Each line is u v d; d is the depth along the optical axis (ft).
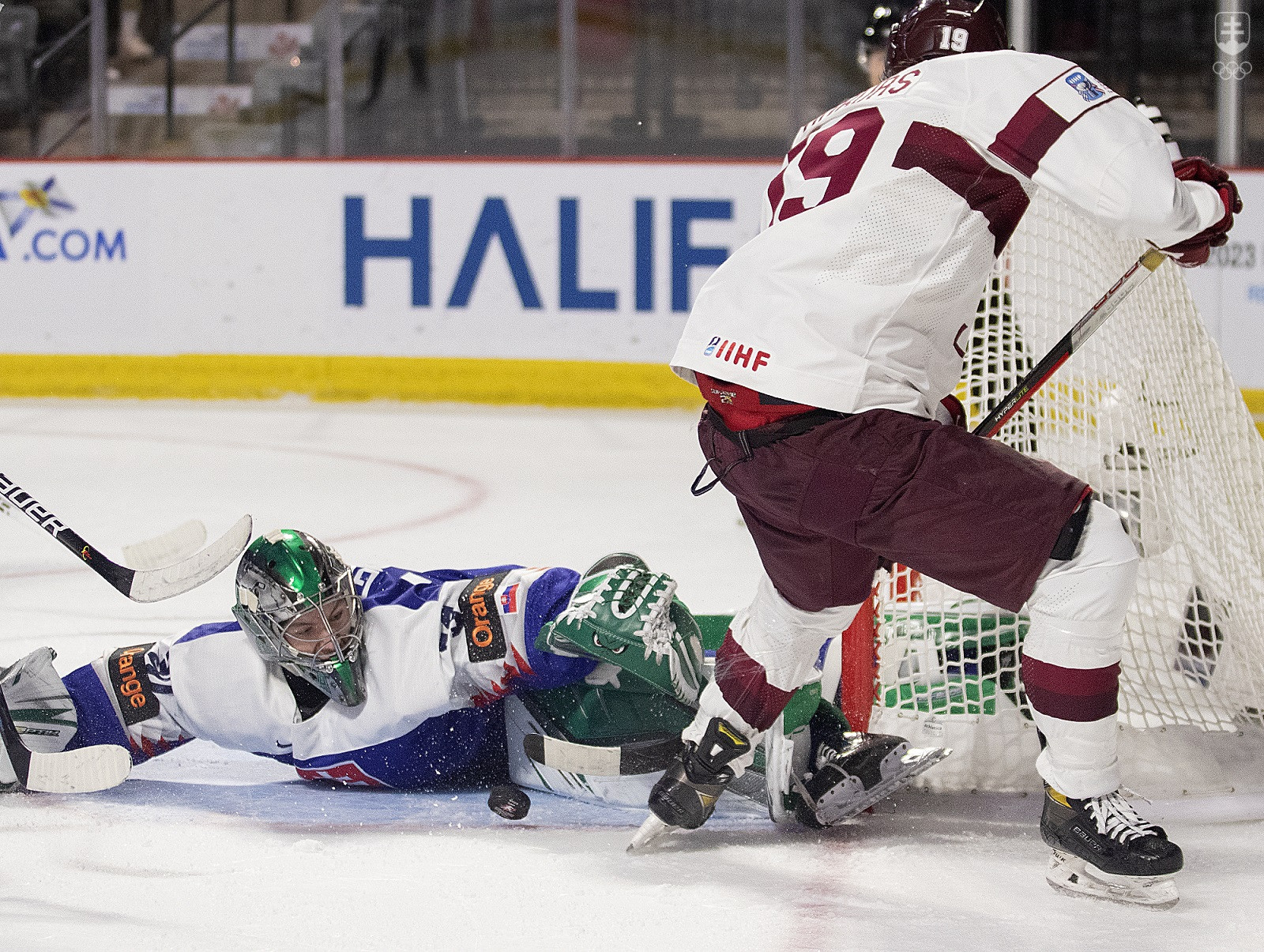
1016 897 25.71
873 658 32.68
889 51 29.27
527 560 59.26
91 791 30.78
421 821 30.01
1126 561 24.89
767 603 27.37
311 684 30.99
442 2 112.68
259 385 110.93
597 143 112.16
